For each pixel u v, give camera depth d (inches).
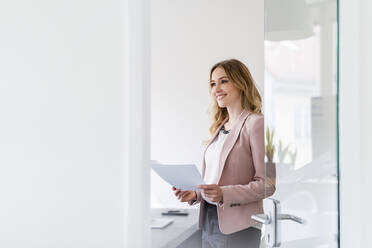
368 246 41.4
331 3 37.7
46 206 57.1
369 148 41.5
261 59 124.9
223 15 128.1
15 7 58.8
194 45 130.7
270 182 48.8
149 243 53.9
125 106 54.0
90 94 55.6
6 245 58.6
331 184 39.6
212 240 90.1
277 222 46.3
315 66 39.4
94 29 55.6
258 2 125.0
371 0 41.5
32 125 57.9
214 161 93.6
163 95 133.7
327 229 40.0
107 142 54.8
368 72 41.6
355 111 41.6
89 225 55.4
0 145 59.0
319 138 39.5
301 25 41.0
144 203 53.3
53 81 57.2
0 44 59.3
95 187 55.2
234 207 83.0
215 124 104.8
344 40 42.1
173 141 133.0
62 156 56.6
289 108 43.1
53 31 57.2
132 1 53.4
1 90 59.1
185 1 131.1
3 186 58.7
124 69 54.2
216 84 98.0
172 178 82.7
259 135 84.6
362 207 41.6
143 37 53.6
